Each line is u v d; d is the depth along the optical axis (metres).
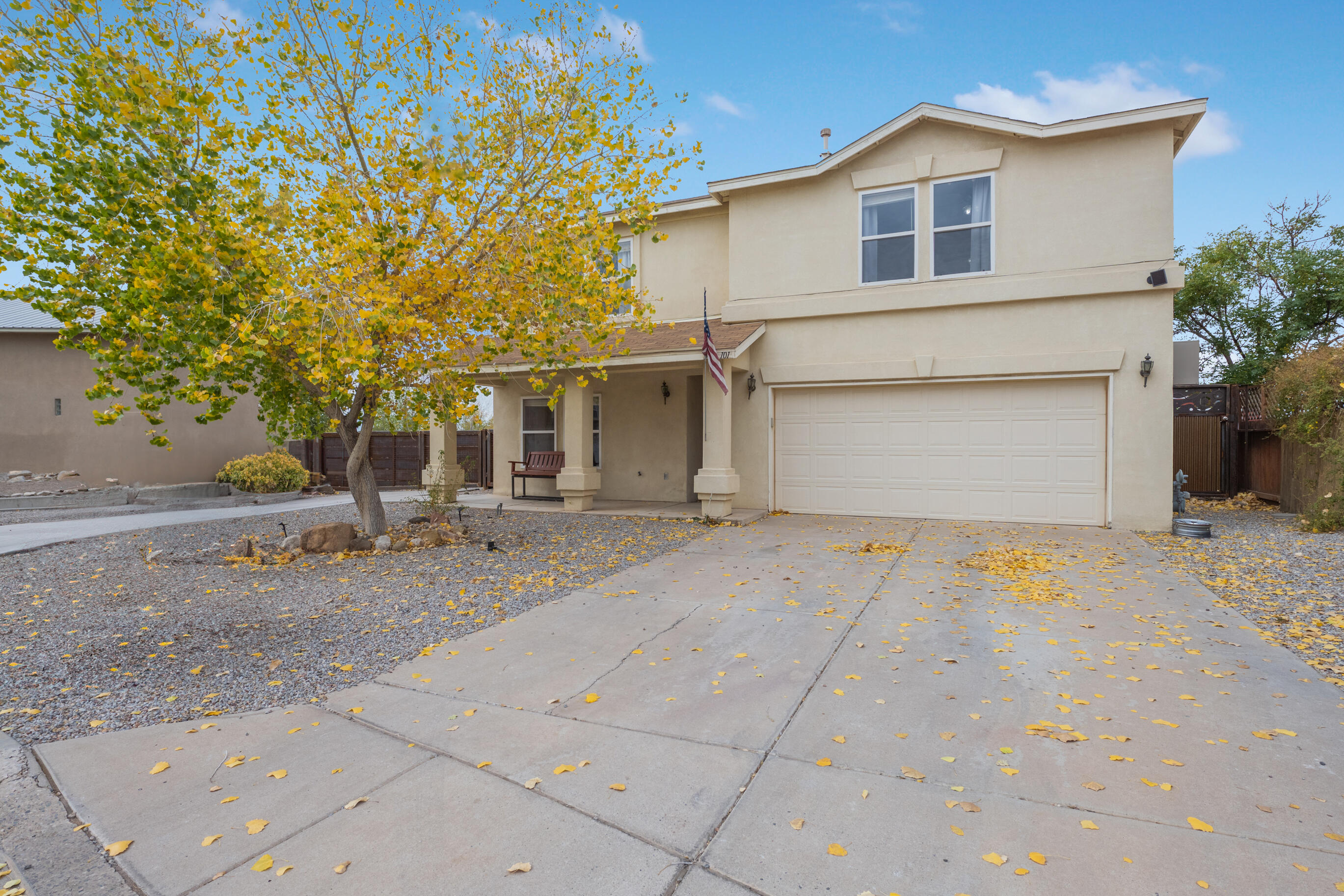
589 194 7.75
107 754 3.27
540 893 2.26
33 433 14.43
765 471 11.94
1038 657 4.55
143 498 13.80
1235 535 9.17
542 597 6.31
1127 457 9.70
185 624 5.36
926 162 10.60
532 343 8.04
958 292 10.48
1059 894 2.22
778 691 4.05
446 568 7.47
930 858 2.42
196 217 6.57
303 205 7.38
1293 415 10.43
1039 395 10.31
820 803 2.81
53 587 6.54
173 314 6.34
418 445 18.12
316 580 6.86
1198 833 2.55
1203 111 9.10
